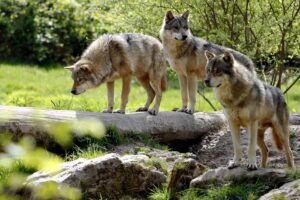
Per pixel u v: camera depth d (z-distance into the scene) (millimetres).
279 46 14898
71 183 8516
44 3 29625
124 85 12516
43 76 25000
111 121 11398
